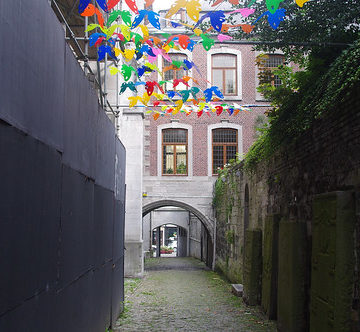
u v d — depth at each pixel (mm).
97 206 6309
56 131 3928
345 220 5324
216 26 4781
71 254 4562
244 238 13180
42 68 3473
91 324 5805
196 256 29047
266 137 9664
